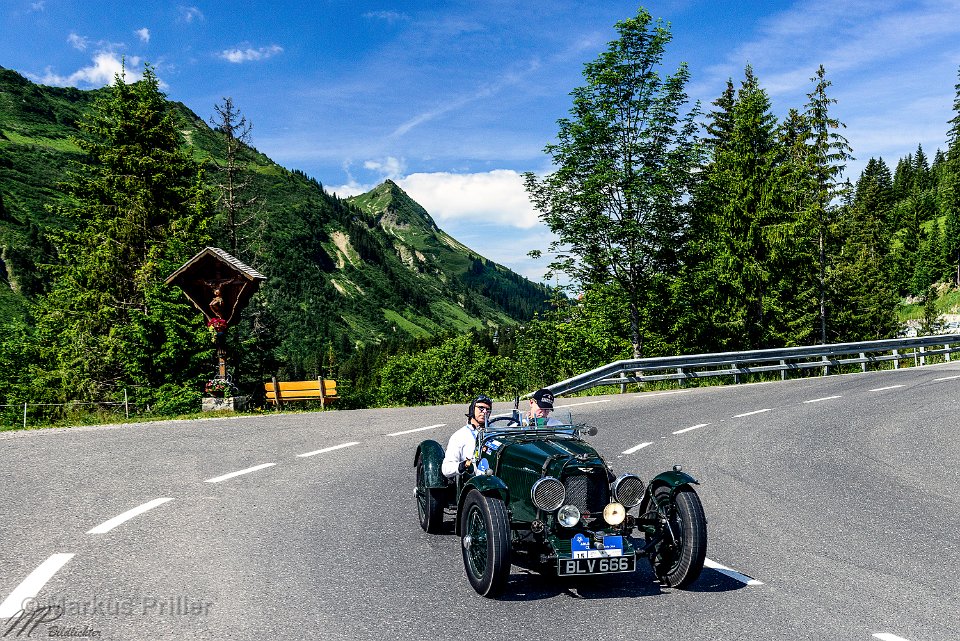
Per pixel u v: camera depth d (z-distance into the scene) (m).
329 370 188.12
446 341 89.25
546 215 30.47
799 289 43.09
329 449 12.17
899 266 121.56
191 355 23.03
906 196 172.50
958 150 137.25
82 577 5.61
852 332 55.03
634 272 31.02
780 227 37.41
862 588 5.57
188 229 30.45
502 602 5.22
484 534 5.44
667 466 10.66
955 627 4.76
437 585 5.58
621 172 28.36
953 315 97.31
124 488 9.04
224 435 14.00
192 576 5.68
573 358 41.62
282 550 6.45
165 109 35.84
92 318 28.50
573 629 4.67
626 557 5.43
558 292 37.44
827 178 43.53
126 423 16.56
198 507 8.04
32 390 28.81
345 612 4.94
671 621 4.84
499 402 21.44
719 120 45.97
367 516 7.75
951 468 10.45
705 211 30.67
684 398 19.84
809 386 22.27
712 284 36.53
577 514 5.36
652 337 35.25
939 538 7.07
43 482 9.40
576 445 6.28
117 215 32.78
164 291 23.36
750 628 4.71
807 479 9.83
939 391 19.33
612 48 29.48
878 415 15.61
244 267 20.41
